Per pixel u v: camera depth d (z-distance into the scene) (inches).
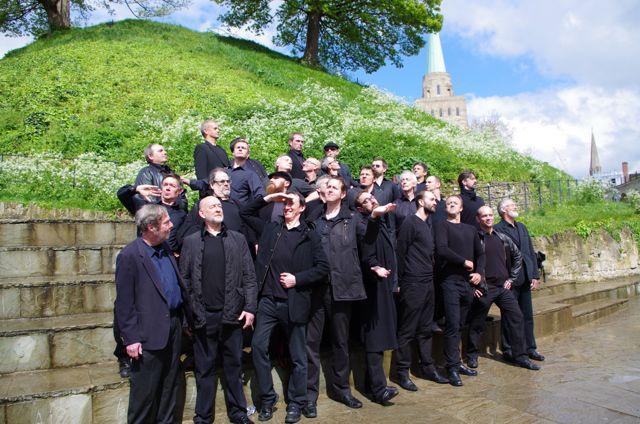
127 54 781.9
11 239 265.4
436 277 234.5
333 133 555.2
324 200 201.9
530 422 175.9
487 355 268.2
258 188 232.2
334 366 195.5
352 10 1079.6
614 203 671.1
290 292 180.2
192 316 166.2
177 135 492.4
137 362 152.2
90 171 371.6
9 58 776.9
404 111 807.7
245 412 172.9
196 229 187.9
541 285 418.9
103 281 225.9
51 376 174.9
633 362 253.4
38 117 530.3
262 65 881.5
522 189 573.3
